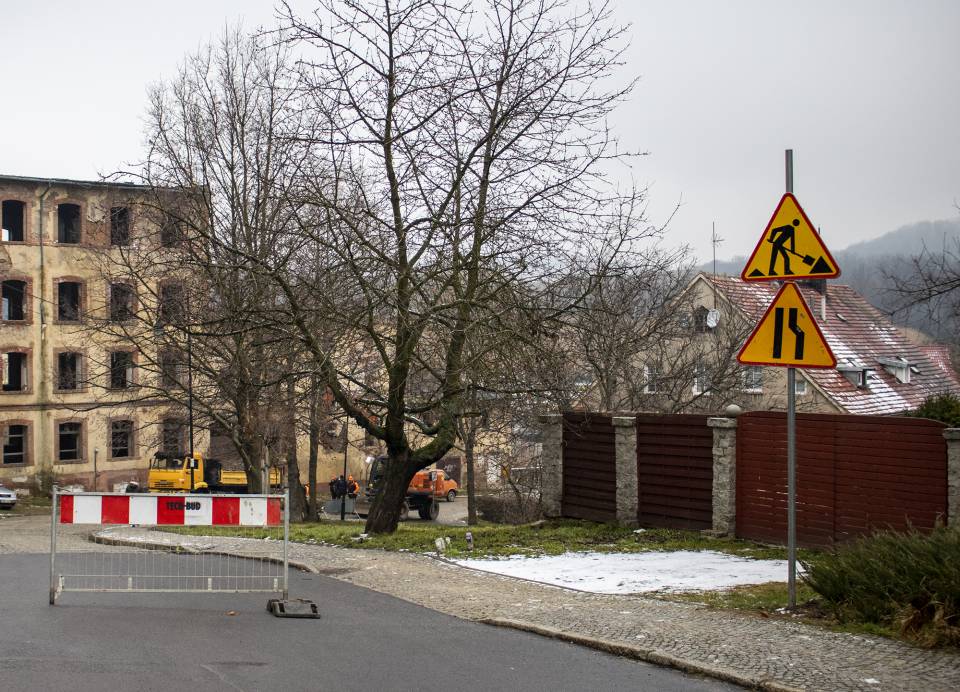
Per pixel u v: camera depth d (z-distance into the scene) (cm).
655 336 2706
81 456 4803
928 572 882
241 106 2845
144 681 715
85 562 1510
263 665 779
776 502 1539
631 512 1777
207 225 2275
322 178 1736
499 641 895
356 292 1800
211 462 4703
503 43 1734
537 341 1795
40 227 4706
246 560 1555
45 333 4716
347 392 2212
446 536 1784
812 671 751
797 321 963
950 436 1280
